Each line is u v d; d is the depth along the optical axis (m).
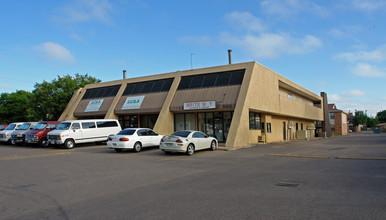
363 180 8.05
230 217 5.02
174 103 24.48
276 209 5.44
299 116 36.22
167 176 9.32
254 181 8.19
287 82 31.33
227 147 19.48
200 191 7.05
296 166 11.09
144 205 5.93
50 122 22.61
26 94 40.00
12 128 24.77
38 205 6.19
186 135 16.27
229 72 23.88
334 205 5.63
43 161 13.39
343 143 26.03
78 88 34.78
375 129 64.94
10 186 8.11
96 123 21.89
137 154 16.31
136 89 28.56
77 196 6.88
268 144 24.84
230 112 23.30
